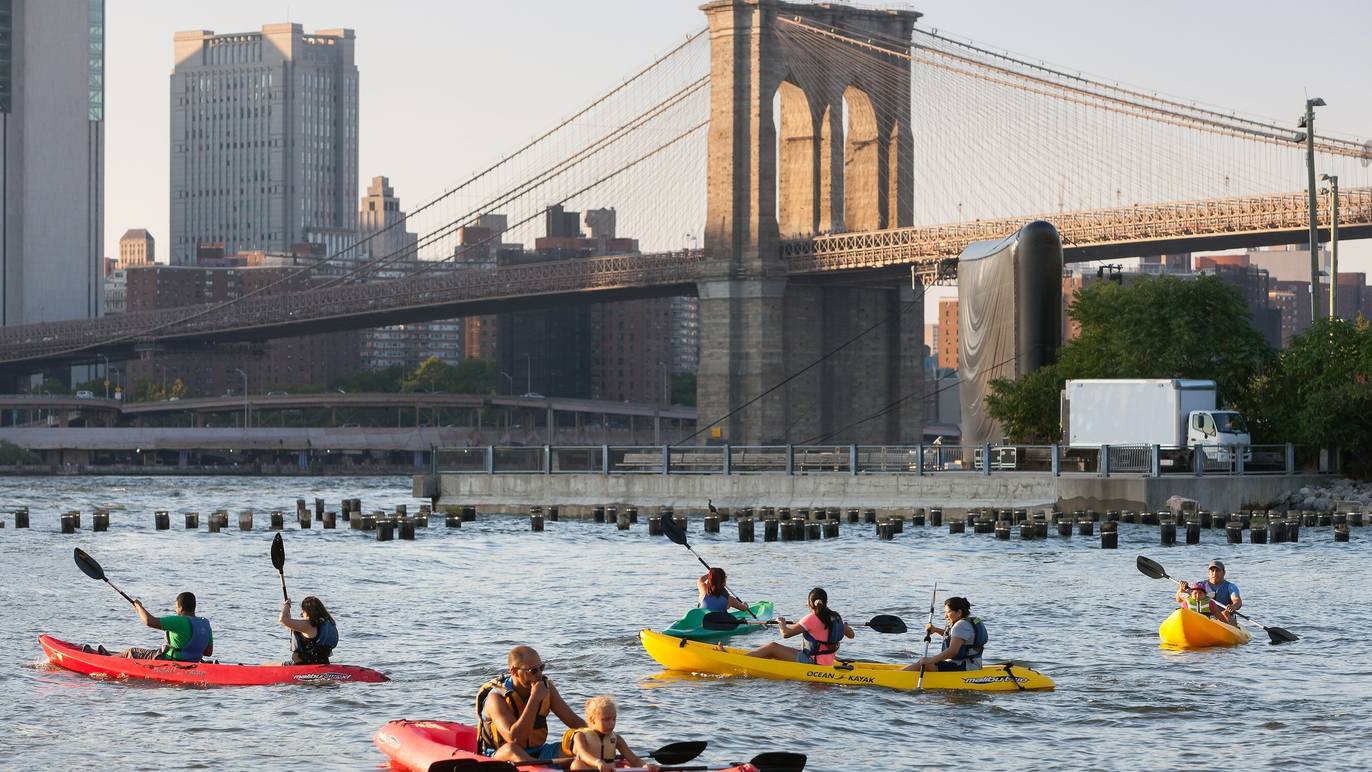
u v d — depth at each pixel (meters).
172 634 36.03
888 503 85.12
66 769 28.09
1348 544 68.06
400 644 41.34
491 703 25.53
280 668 34.97
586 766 24.27
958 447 86.19
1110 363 91.50
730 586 54.22
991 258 98.69
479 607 49.22
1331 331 86.69
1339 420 84.50
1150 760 28.55
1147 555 63.81
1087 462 81.81
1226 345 89.94
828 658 36.06
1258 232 156.75
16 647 40.47
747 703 33.09
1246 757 28.70
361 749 29.31
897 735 30.42
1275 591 51.16
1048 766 28.19
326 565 64.25
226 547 74.81
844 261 198.12
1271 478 82.25
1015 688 34.19
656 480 93.12
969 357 101.56
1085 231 169.88
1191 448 80.06
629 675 36.31
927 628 35.47
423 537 80.00
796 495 88.38
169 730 30.77
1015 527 78.56
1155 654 38.91
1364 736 30.11
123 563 65.62
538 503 97.19
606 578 57.97
